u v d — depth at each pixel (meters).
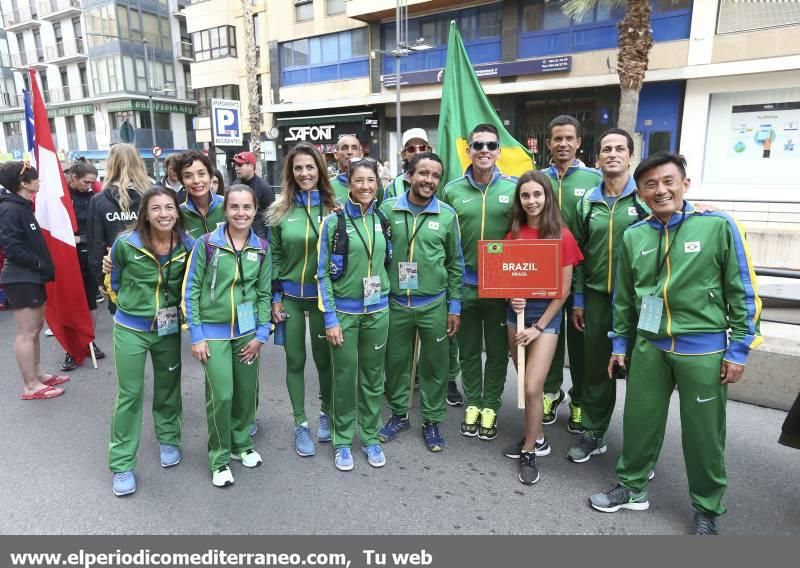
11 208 4.07
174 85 34.19
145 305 3.05
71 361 5.05
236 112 9.39
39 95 4.74
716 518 2.80
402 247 3.39
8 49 38.31
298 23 22.02
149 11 32.38
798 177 13.29
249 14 19.75
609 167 3.20
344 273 3.17
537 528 2.76
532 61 16.41
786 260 9.77
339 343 3.22
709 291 2.53
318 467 3.36
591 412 3.45
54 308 4.81
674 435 3.70
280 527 2.76
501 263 3.11
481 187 3.58
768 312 5.46
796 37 12.70
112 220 4.36
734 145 14.04
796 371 3.91
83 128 35.19
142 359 3.10
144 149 32.47
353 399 3.40
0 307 7.12
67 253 4.80
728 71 13.42
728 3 13.35
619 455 3.51
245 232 3.12
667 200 2.53
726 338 2.57
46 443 3.63
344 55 21.11
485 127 3.43
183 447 3.62
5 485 3.13
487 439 3.70
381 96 19.77
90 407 4.21
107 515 2.86
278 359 5.30
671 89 14.59
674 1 13.88
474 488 3.12
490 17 17.48
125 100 31.81
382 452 3.49
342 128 21.55
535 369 3.16
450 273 3.51
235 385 3.25
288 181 3.42
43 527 2.76
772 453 3.44
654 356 2.71
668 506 2.95
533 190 3.10
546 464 3.40
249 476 3.25
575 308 3.48
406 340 3.57
